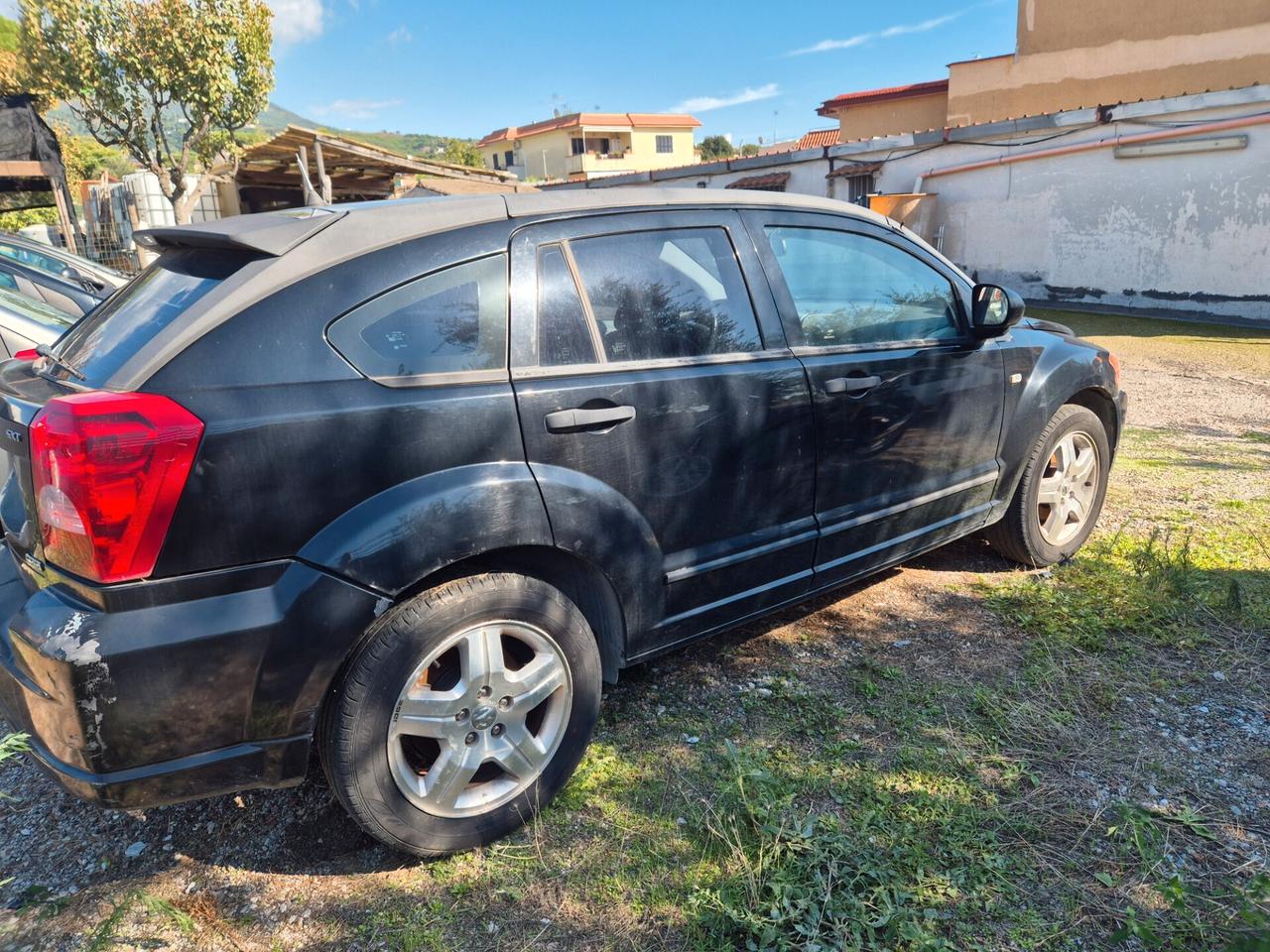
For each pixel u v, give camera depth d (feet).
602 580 8.21
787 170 58.95
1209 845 7.43
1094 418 13.34
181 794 6.46
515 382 7.57
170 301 7.13
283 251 6.92
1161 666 10.37
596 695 8.20
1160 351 34.53
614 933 6.72
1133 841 7.46
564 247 8.15
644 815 8.01
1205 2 57.98
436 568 6.93
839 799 8.07
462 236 7.61
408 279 7.27
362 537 6.64
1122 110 42.80
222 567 6.24
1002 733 9.09
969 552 14.11
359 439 6.72
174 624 6.08
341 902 7.13
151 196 57.41
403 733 7.02
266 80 52.34
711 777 8.50
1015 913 6.73
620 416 8.03
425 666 7.01
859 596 12.59
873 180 54.60
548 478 7.60
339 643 6.59
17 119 40.19
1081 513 13.64
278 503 6.40
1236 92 39.11
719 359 8.98
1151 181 42.88
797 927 6.45
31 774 9.04
